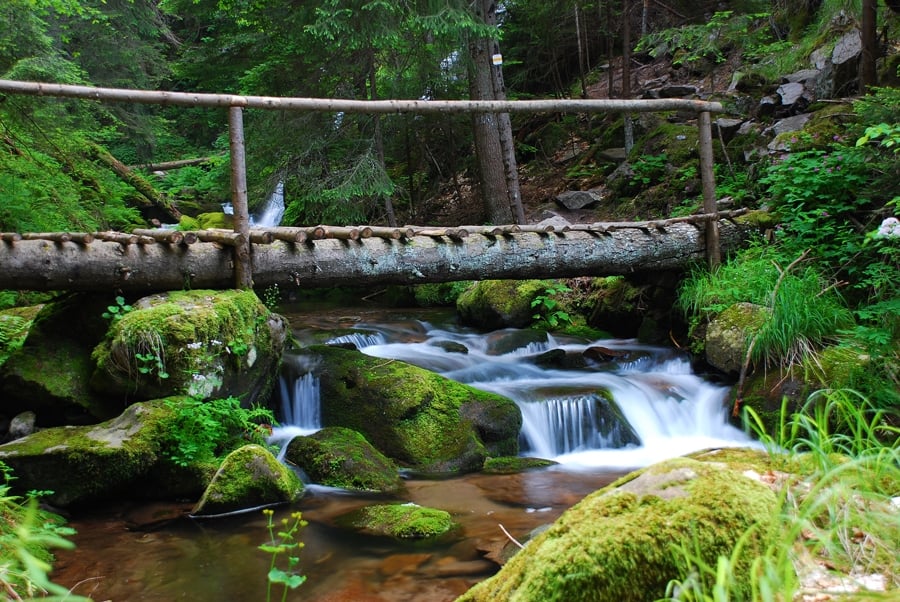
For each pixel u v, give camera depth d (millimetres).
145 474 4523
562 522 1746
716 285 6902
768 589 1357
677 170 9805
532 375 6996
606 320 8664
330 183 10344
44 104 8320
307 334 8031
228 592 3229
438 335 8867
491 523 4059
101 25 15508
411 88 10672
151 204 14367
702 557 1546
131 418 4559
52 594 3150
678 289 7668
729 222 7816
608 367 7227
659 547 1569
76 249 5098
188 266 5492
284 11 10234
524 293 9031
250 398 5418
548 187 11805
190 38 20250
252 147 10328
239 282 5656
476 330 9258
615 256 7312
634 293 8250
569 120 13055
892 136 4711
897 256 5523
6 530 3436
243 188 5820
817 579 1569
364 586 3260
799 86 9383
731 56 11719
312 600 3129
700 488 1696
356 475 4824
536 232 7105
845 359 5207
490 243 6855
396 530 3906
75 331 5332
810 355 5469
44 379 4934
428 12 9594
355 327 9180
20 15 8430
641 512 1661
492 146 10828
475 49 10383
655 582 1547
